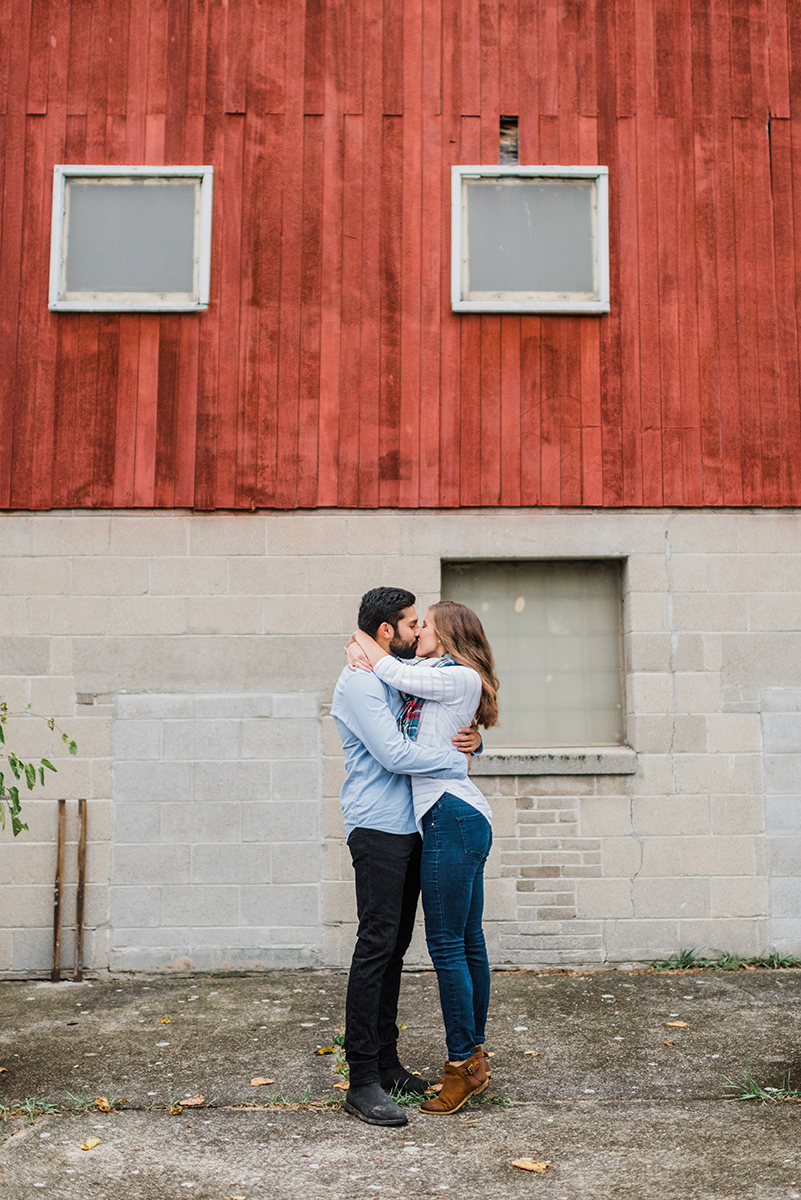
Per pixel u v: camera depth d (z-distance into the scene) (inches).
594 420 250.4
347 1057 149.2
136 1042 183.2
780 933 237.8
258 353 249.1
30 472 244.8
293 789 237.8
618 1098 153.9
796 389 253.4
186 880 234.8
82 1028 192.5
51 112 254.4
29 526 243.8
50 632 241.1
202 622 242.2
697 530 248.7
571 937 235.8
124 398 247.3
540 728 249.1
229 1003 209.3
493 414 249.6
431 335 251.0
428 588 244.5
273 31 257.8
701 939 236.7
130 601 242.5
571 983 221.8
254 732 239.5
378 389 249.1
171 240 253.9
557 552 246.7
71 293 251.4
